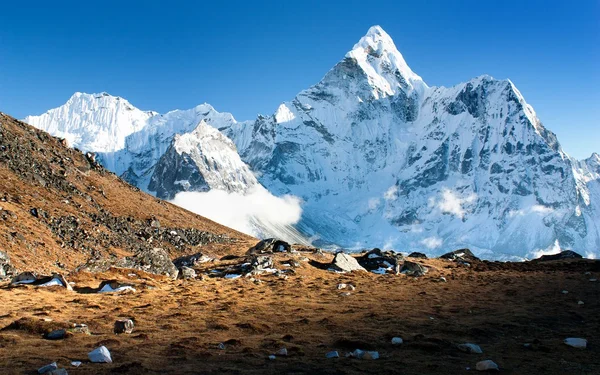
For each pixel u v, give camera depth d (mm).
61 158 123438
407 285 57688
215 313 35219
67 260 73000
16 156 102188
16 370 18719
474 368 22516
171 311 35625
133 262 61688
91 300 38812
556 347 27766
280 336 28328
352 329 31078
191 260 79562
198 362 21625
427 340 27938
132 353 22594
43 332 25922
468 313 39031
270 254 81062
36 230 76750
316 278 63000
